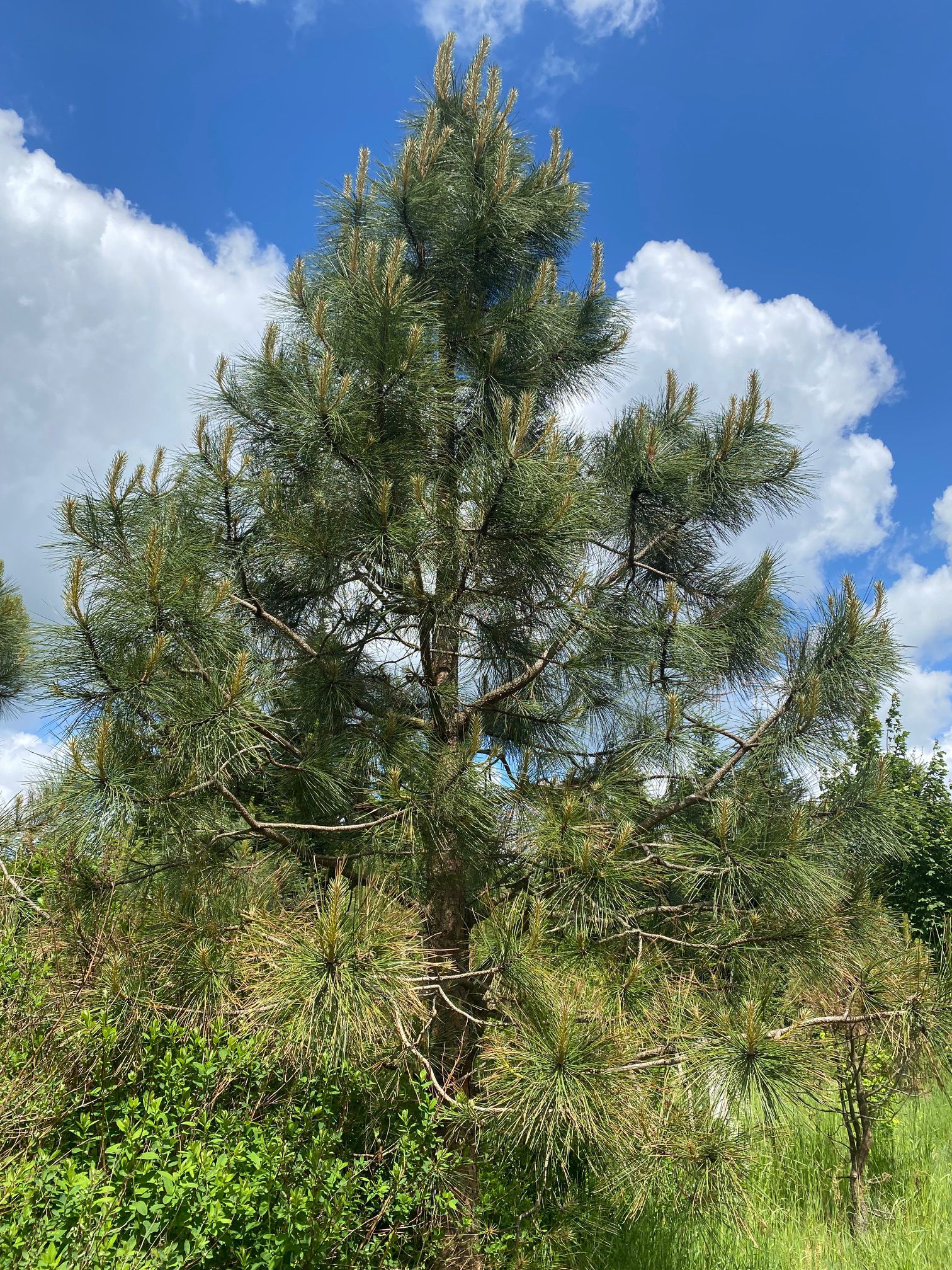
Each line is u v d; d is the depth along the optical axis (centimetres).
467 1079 368
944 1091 360
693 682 404
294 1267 281
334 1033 250
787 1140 434
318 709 426
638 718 440
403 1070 356
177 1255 264
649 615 416
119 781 295
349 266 413
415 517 368
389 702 453
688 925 389
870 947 396
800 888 346
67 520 364
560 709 452
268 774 425
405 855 405
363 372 387
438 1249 323
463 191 471
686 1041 313
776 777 391
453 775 349
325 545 387
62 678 301
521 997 321
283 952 276
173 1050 349
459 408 459
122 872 379
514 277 512
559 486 358
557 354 512
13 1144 305
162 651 304
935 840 837
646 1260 394
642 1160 309
